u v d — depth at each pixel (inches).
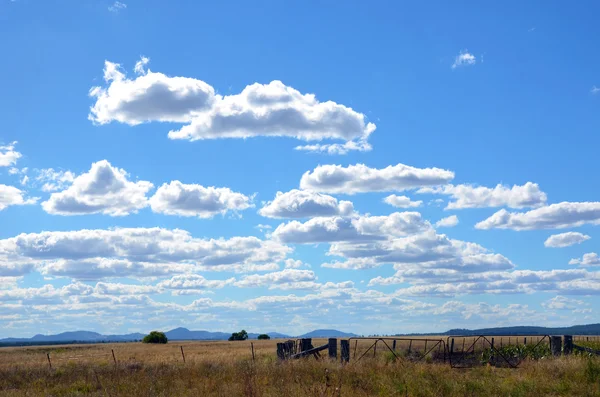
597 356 1130.7
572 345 1270.9
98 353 2465.6
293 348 1295.5
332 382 825.5
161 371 1076.5
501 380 861.8
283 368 989.2
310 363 1043.9
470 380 841.5
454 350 1475.1
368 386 814.5
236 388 805.9
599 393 757.9
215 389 829.8
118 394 809.5
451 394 767.7
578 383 823.7
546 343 1460.4
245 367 1032.8
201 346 3206.2
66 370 1203.9
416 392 776.3
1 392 904.9
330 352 1212.5
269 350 2165.4
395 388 794.2
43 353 2733.8
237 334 5669.3
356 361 1074.1
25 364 1480.1
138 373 1051.3
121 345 3836.1
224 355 1667.1
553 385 808.9
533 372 928.9
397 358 1205.7
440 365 1045.2
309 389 714.8
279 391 747.4
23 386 990.4
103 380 959.6
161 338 4224.9
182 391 815.7
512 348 1357.0
